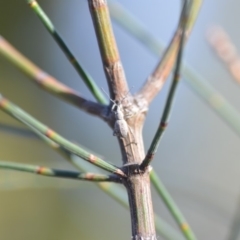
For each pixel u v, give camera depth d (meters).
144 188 0.16
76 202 0.36
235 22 0.32
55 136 0.15
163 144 0.32
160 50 0.19
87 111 0.17
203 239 0.29
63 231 0.36
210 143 0.32
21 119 0.16
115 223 0.33
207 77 0.30
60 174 0.16
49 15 0.34
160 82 0.17
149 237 0.15
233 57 0.19
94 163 0.15
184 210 0.28
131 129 0.16
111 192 0.18
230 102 0.32
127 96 0.16
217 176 0.32
